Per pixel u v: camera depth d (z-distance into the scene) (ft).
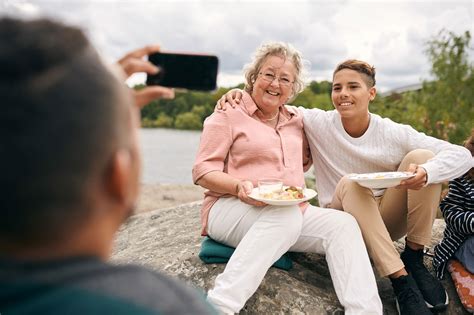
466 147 10.69
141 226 14.11
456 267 10.01
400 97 29.81
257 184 9.67
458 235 10.00
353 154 10.73
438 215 16.72
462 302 9.67
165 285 2.30
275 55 10.06
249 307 9.01
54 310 1.96
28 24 2.05
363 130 10.71
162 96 4.46
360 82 10.28
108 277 2.13
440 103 26.89
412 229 9.84
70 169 1.99
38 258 2.09
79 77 2.02
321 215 9.30
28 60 1.97
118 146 2.15
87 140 2.01
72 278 2.05
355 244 8.95
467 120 25.79
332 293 9.82
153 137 105.29
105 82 2.10
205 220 9.77
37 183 1.94
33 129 1.92
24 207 1.96
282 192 9.02
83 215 2.10
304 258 10.85
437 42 27.30
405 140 10.46
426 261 10.97
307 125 11.05
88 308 1.99
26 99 1.91
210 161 9.62
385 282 10.54
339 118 10.82
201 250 9.85
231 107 10.07
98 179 2.10
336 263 8.95
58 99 1.96
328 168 11.14
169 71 5.28
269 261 8.59
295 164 10.17
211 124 9.89
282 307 9.09
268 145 9.87
